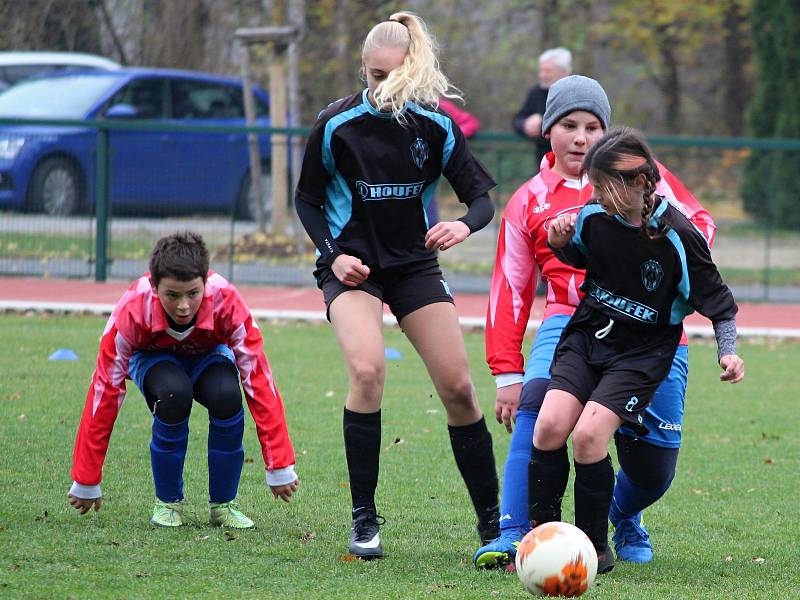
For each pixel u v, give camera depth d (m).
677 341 15.39
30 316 41.59
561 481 15.38
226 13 88.50
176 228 48.78
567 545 13.78
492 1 94.75
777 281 50.72
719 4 86.56
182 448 17.47
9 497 18.80
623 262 15.00
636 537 16.81
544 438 15.16
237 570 15.16
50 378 29.92
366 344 16.20
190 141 48.66
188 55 85.88
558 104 16.91
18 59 67.81
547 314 16.83
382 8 87.50
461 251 51.44
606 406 14.87
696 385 32.53
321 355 35.41
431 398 29.39
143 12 86.31
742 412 28.67
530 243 17.05
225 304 16.95
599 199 14.96
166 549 16.06
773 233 50.81
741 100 96.69
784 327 43.22
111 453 22.31
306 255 49.84
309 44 85.62
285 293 48.44
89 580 14.37
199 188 48.78
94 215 48.91
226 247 49.19
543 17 92.06
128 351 16.80
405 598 14.02
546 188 16.95
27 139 48.38
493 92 95.50
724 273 51.22
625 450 16.19
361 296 16.52
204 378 17.53
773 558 16.75
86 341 36.12
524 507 15.92
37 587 13.96
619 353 15.26
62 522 17.38
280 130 49.03
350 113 16.31
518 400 16.84
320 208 16.83
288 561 15.77
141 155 48.56
